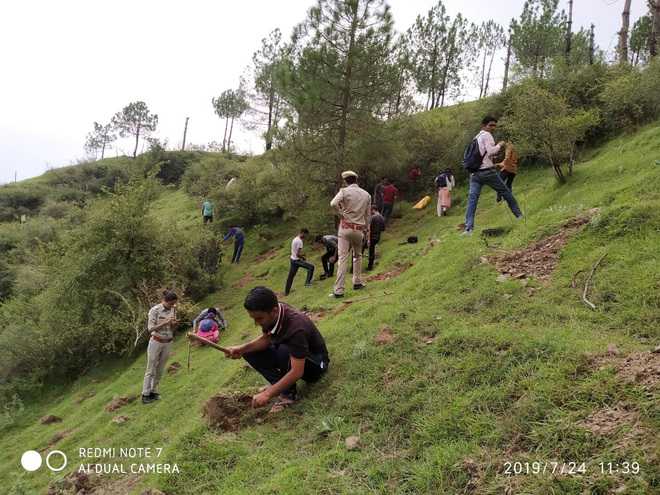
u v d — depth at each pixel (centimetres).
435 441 343
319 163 1486
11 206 4259
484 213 1166
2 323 1605
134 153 5822
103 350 1326
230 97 5003
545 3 2612
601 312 459
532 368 376
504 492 280
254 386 543
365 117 1453
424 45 3061
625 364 342
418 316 540
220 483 380
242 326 1134
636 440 278
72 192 4347
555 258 598
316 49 1384
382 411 396
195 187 2891
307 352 435
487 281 591
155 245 1463
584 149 1302
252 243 1933
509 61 3253
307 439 399
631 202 655
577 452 288
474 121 1631
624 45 1639
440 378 410
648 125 1170
